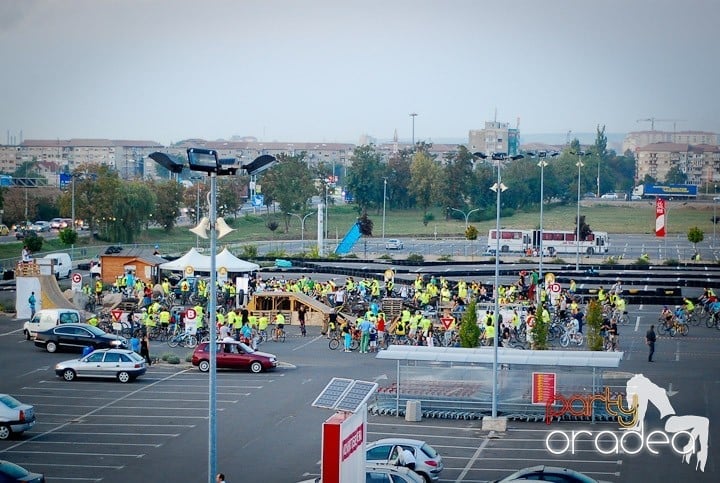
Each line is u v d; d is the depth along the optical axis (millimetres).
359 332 74375
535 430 50094
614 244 176500
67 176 175625
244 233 197875
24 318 87312
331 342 75250
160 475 41844
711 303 88750
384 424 51281
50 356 69688
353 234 143250
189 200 198875
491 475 41781
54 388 59562
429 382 53594
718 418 52688
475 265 133625
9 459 44281
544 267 128125
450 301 90625
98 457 44719
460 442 47562
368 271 121062
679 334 82000
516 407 52469
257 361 65188
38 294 87375
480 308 85812
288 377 63531
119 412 53625
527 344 72875
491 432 49594
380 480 35875
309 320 87125
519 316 77812
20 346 73688
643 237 195750
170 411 53875
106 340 70875
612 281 111000
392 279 100312
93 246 157125
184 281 95188
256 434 49156
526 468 39625
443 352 53688
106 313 84500
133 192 171250
